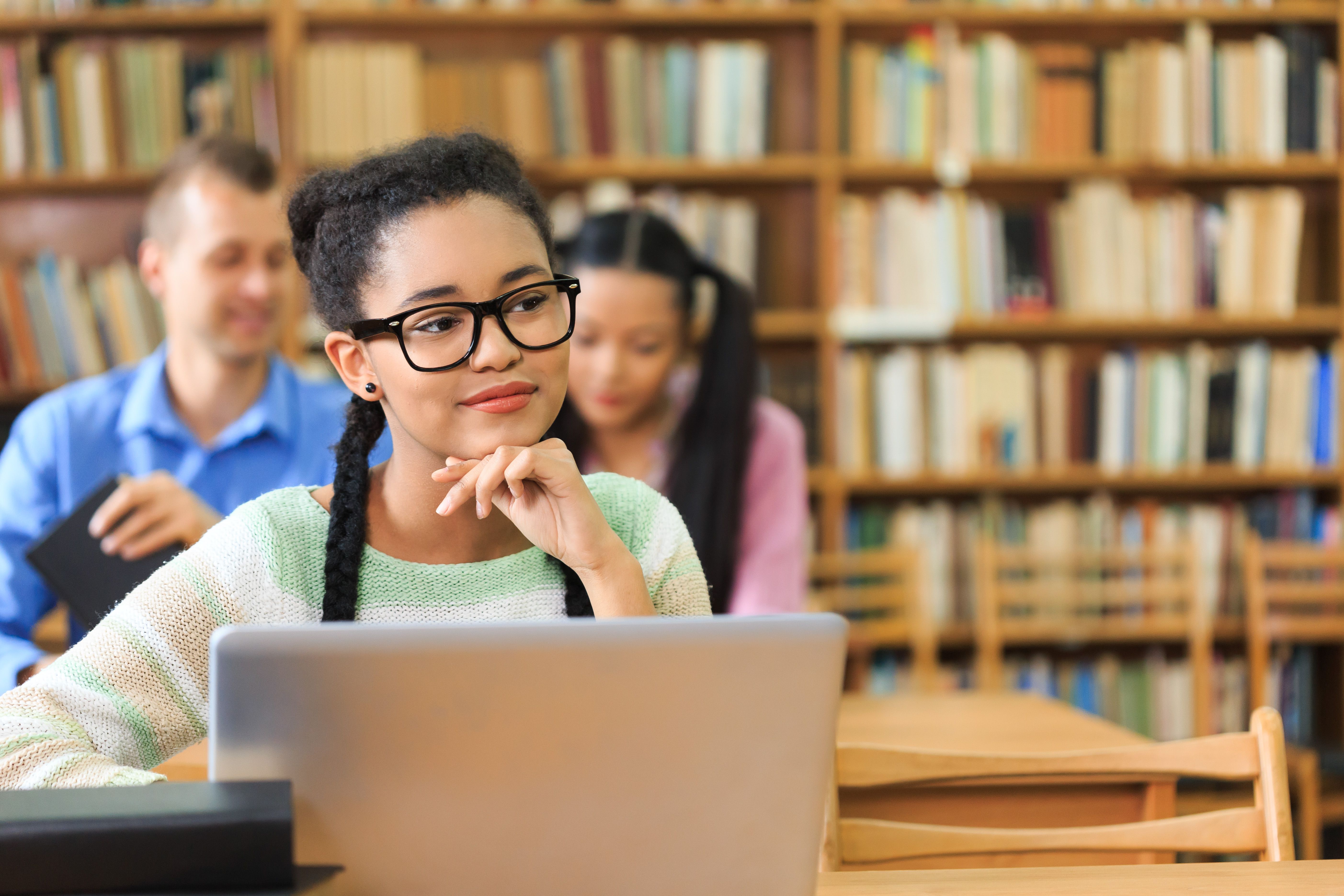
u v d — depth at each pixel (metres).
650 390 1.90
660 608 0.89
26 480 1.82
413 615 0.82
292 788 0.57
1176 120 3.06
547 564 0.85
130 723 0.76
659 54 2.96
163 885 0.53
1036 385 3.05
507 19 3.01
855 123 3.03
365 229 0.78
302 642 0.55
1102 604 3.05
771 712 0.59
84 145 2.84
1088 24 3.25
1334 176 3.19
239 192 1.82
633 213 1.94
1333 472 3.10
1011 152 3.04
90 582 1.33
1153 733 3.08
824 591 2.63
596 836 0.59
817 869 0.61
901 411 3.02
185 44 3.04
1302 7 3.14
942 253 3.01
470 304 0.76
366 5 2.94
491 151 0.83
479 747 0.57
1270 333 3.26
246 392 1.92
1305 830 2.53
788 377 3.01
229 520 0.85
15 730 0.70
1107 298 3.05
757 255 3.01
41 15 2.88
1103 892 0.77
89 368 2.85
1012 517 3.07
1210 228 3.08
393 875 0.58
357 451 0.85
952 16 3.08
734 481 1.84
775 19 3.05
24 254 3.09
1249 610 2.95
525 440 0.79
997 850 1.00
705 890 0.60
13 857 0.52
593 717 0.58
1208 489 3.29
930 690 2.57
